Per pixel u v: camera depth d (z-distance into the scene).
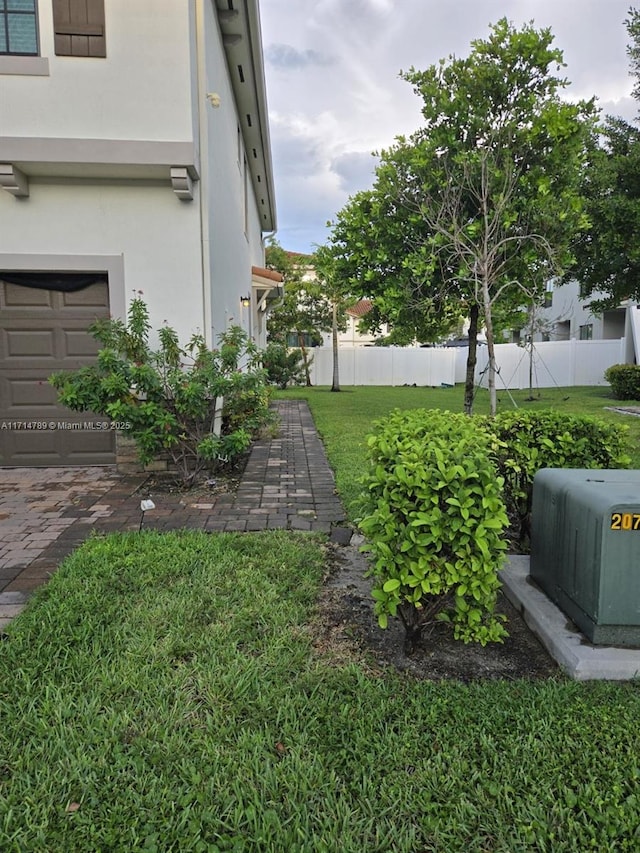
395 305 8.77
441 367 24.25
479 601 2.64
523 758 1.99
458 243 6.94
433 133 8.02
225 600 3.15
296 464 7.12
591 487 2.77
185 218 6.32
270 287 13.79
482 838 1.68
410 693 2.38
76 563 3.66
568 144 7.50
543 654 2.77
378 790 1.85
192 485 5.97
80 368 6.03
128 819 1.72
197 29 6.17
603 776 1.91
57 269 6.24
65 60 5.74
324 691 2.38
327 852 1.62
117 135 5.82
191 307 6.40
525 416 4.08
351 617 3.09
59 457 6.80
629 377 14.75
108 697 2.29
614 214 9.62
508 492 3.89
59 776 1.87
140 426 5.71
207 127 6.44
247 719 2.18
